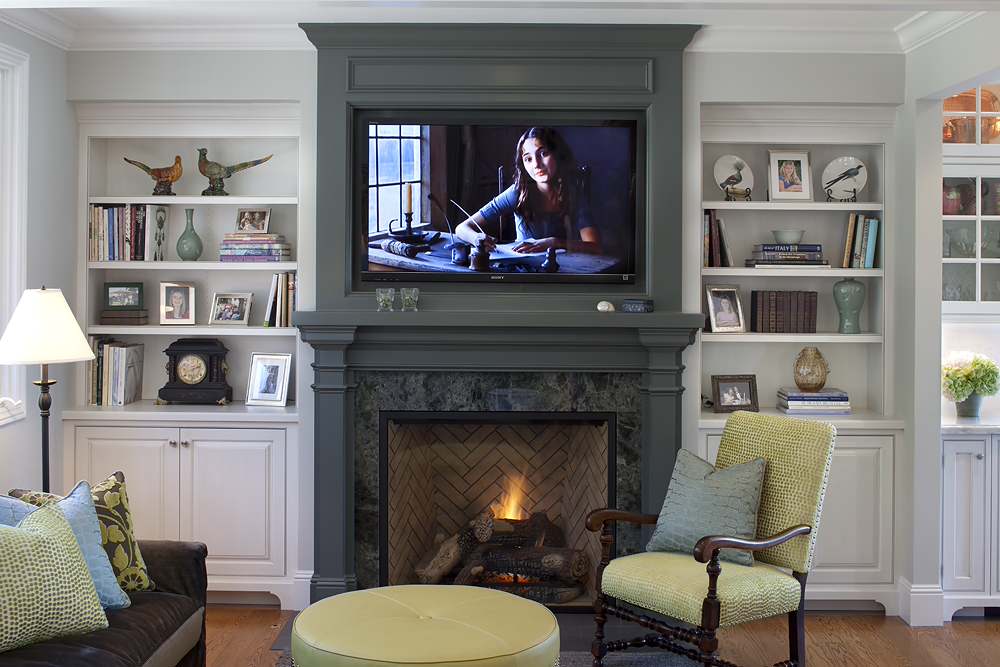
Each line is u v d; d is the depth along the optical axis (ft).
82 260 15.19
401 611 9.91
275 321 15.40
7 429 13.05
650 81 14.15
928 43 13.76
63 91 14.55
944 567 14.52
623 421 14.38
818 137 15.06
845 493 14.67
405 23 13.89
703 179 15.88
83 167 15.16
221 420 14.58
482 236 14.47
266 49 14.43
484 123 14.38
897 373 14.94
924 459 14.34
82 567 9.21
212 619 14.26
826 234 15.98
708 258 15.25
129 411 14.71
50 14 13.62
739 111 14.90
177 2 10.77
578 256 14.47
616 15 13.67
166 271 16.07
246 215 15.80
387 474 14.42
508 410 14.35
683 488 12.38
